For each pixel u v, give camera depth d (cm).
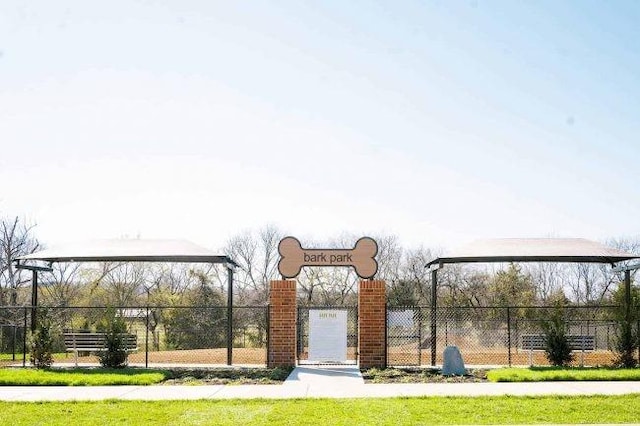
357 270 1878
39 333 1844
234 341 3741
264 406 1196
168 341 3459
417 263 4928
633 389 1387
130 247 2069
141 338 3553
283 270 1894
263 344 3738
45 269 2114
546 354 1894
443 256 2052
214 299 4159
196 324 3500
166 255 1984
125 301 4253
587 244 2117
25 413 1131
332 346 1870
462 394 1323
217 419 1075
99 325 2092
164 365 1925
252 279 5147
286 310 1870
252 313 3994
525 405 1188
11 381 1503
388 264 5034
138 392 1377
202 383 1549
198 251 2041
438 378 1628
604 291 4831
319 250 1895
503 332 3045
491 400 1246
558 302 2486
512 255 2022
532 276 4834
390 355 2438
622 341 1881
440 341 3081
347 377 1641
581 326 2281
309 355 1869
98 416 1105
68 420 1071
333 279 4475
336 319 1884
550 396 1285
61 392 1378
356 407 1177
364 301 1864
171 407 1189
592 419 1067
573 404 1197
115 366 1806
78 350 1844
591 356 2275
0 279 4097
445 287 4622
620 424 1021
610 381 1531
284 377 1650
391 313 1886
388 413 1117
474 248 2105
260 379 1612
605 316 3284
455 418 1073
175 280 4556
